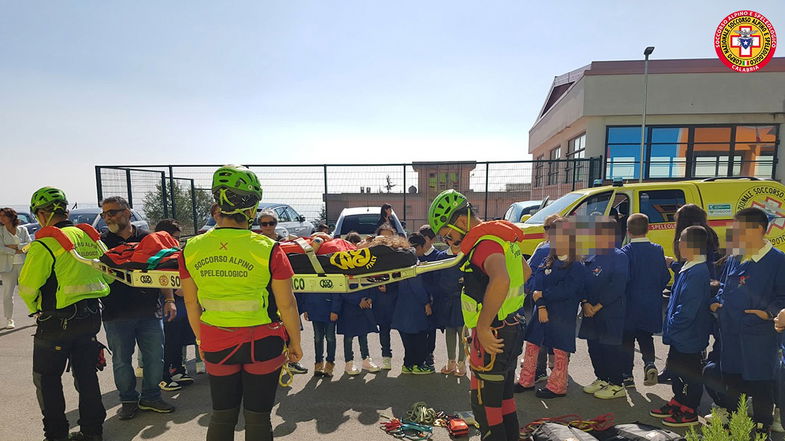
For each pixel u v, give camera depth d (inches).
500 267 83.9
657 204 262.5
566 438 104.5
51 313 108.9
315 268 107.1
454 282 159.8
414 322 163.2
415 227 650.2
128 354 134.2
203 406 144.7
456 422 124.4
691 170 581.9
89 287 114.5
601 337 142.3
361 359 192.5
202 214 582.2
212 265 78.1
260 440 82.1
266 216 164.7
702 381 125.6
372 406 143.8
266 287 82.0
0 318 267.9
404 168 482.0
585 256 141.9
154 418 136.1
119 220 135.8
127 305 130.7
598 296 141.4
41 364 110.8
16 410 142.5
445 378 168.2
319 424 131.6
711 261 153.1
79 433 119.6
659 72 567.5
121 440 122.5
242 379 83.1
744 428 75.5
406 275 104.0
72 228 115.3
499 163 468.8
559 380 146.8
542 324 148.6
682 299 123.6
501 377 88.8
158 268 110.4
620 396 146.6
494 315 83.4
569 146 695.7
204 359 82.3
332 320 162.6
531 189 589.3
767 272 107.5
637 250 149.5
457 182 618.8
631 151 586.6
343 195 653.9
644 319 145.6
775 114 559.2
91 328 115.6
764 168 570.9
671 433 103.6
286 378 168.1
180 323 161.0
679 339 124.3
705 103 562.6
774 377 107.0
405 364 171.9
